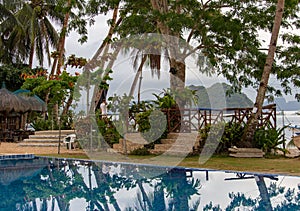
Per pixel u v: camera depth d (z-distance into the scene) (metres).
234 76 15.06
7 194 7.02
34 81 17.97
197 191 6.96
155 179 8.26
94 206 6.03
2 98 17.11
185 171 9.00
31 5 24.92
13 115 18.20
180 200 6.35
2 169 9.96
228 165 9.45
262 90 11.88
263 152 11.45
